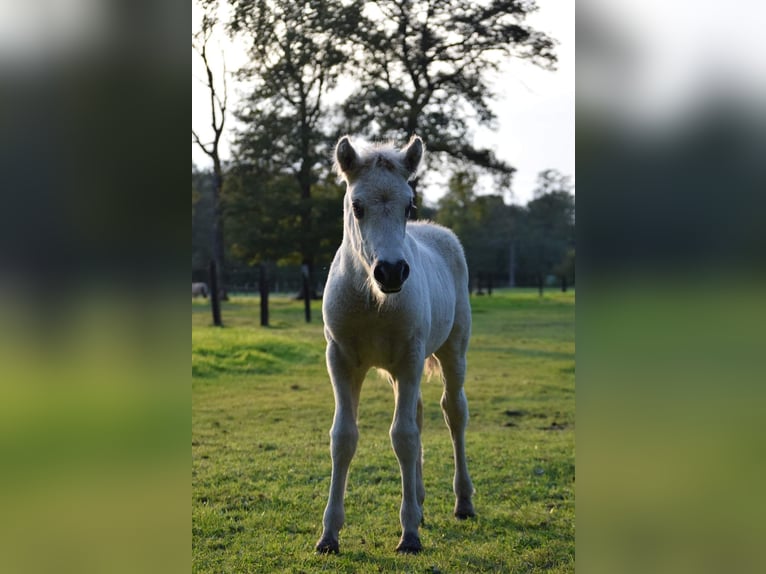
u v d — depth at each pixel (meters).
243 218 36.50
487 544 4.61
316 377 12.00
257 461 6.70
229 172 36.72
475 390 10.98
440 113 31.02
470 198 40.56
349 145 4.29
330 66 32.09
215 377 11.70
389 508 5.41
